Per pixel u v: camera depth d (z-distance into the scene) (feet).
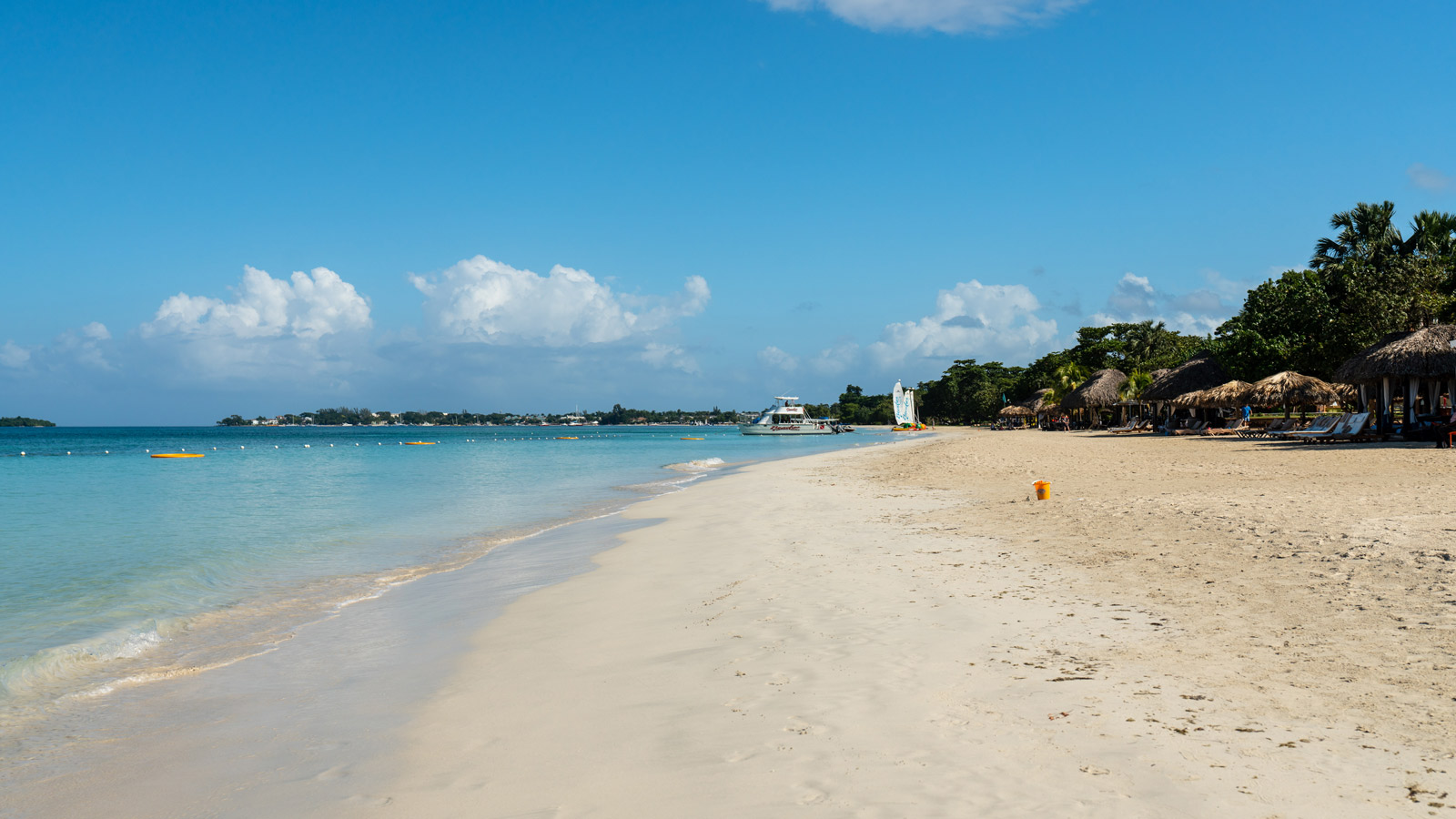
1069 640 19.52
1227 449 93.97
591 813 12.18
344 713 18.15
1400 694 14.64
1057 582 25.84
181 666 22.59
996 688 16.43
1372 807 10.85
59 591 32.73
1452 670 15.67
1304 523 31.48
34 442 323.57
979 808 11.41
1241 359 160.25
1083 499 45.88
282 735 16.96
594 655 21.58
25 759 16.07
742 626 23.21
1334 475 53.01
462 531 49.88
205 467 132.46
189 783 14.69
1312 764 12.16
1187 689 15.64
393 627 26.50
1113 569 27.12
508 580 34.06
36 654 23.18
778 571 31.17
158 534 48.88
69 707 19.21
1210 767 12.27
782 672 18.60
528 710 17.48
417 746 15.78
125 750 16.46
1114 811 11.10
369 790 13.83
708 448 221.46
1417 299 126.82
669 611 26.18
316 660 22.90
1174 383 162.91
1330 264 153.28
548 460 148.15
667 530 46.78
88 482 95.25
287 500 70.28
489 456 172.45
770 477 85.10
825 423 376.68
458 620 27.14
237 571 37.01
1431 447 78.95
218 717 18.31
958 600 24.41
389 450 216.54
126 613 28.91
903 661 18.71
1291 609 20.62
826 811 11.64
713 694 17.38
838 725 14.98
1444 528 28.40
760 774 13.11
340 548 43.70
